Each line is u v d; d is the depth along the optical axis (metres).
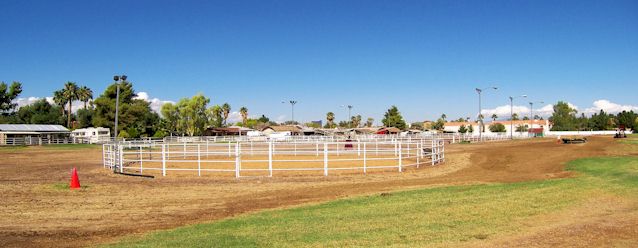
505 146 53.34
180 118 106.81
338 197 15.77
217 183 20.34
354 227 10.54
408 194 15.39
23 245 9.91
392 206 13.13
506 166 27.64
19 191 17.98
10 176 24.02
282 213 12.79
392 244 8.91
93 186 19.47
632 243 8.53
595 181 16.95
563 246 8.44
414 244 8.87
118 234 10.89
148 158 37.16
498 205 12.62
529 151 39.97
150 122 115.44
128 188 18.83
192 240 9.78
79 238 10.51
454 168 26.89
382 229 10.22
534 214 11.33
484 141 73.06
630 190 14.43
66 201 15.64
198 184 20.03
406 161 31.06
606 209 11.70
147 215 13.21
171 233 10.65
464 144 62.59
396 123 156.25
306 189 18.17
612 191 14.31
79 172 26.38
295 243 9.26
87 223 12.16
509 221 10.63
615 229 9.55
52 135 86.44
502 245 8.62
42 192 17.73
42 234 10.91
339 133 120.81
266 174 23.77
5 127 82.81
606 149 38.72
